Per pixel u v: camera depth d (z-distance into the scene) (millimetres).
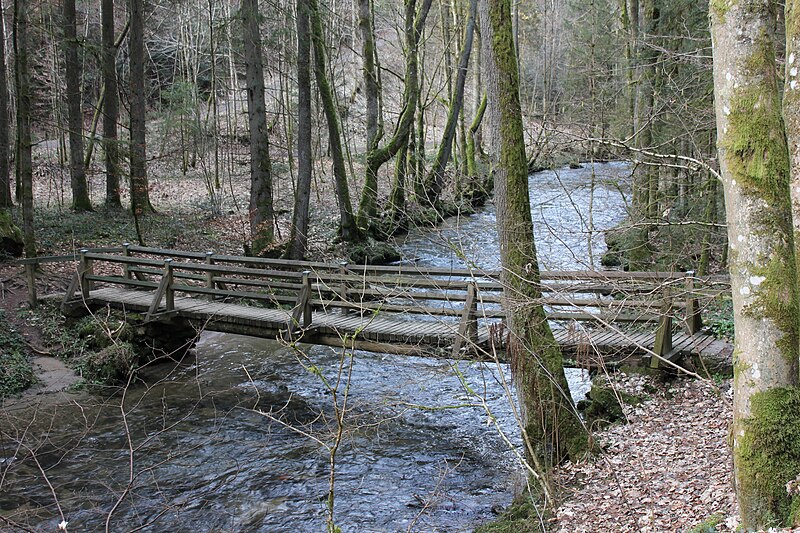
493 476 8391
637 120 12539
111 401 11156
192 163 30938
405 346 10383
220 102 38625
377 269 11555
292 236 18797
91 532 7176
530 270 7664
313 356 13492
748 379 4367
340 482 8328
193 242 19812
